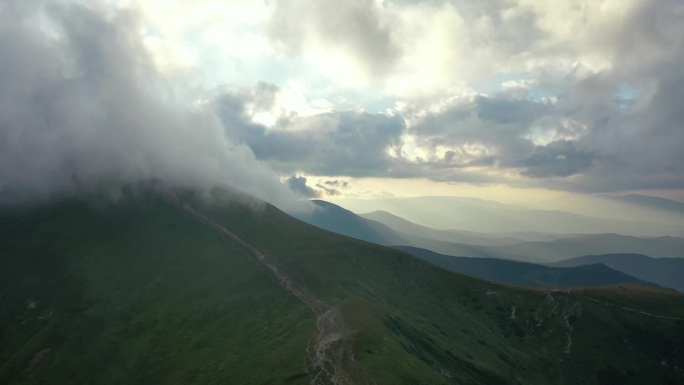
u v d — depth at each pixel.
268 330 171.38
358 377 116.12
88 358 187.00
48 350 194.25
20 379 183.62
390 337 153.25
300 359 131.38
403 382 115.12
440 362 168.00
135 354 183.50
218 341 175.75
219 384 136.00
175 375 161.50
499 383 180.38
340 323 163.50
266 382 120.81
